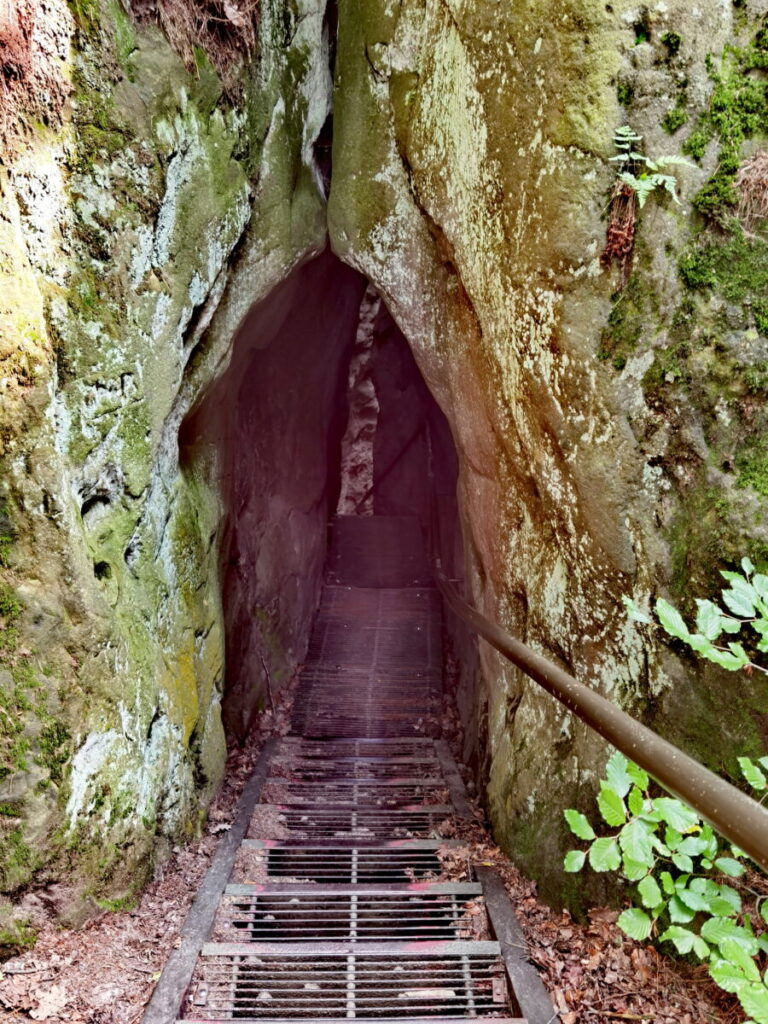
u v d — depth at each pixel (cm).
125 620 399
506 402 439
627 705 356
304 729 793
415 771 656
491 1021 301
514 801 447
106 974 329
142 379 408
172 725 453
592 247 347
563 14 348
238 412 695
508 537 484
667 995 307
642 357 336
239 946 351
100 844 364
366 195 584
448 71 465
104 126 368
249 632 735
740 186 317
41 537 333
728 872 210
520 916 382
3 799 331
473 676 736
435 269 539
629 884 346
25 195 331
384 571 1211
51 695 338
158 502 455
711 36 323
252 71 522
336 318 980
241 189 513
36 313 328
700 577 317
